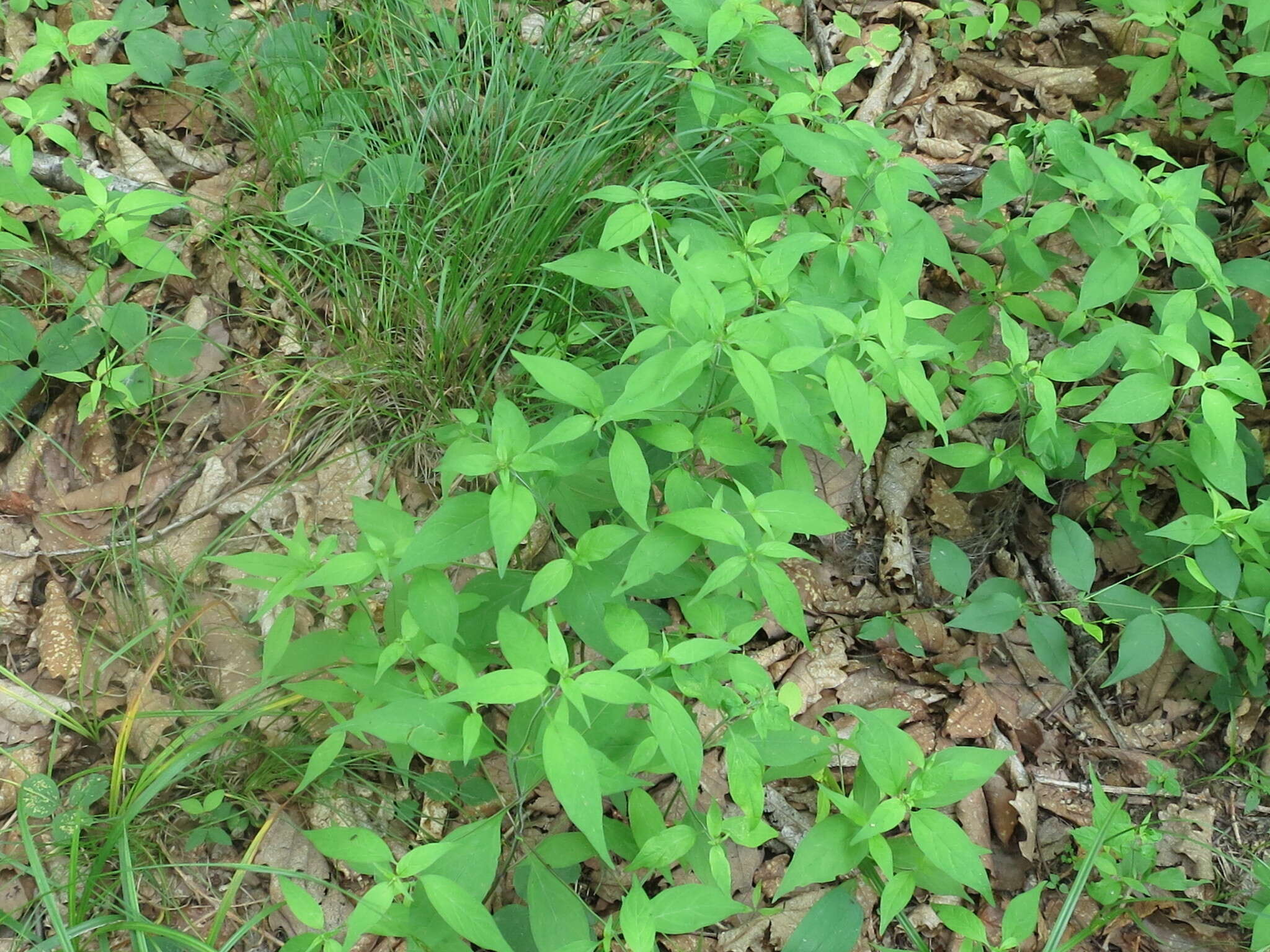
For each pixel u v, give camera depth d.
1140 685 0.89
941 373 0.86
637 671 0.71
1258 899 0.79
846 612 0.91
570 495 0.75
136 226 0.84
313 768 0.72
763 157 0.84
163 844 0.79
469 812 0.81
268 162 0.98
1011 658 0.90
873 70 1.11
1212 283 0.77
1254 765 0.85
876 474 0.95
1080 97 1.07
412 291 0.90
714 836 0.69
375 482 0.90
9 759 0.80
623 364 0.77
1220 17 0.89
